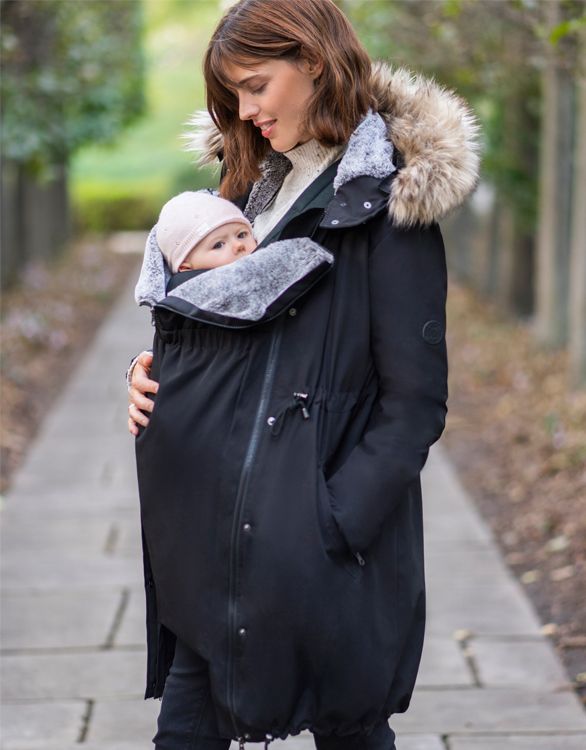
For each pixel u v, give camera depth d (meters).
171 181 42.78
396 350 3.17
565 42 8.66
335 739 3.51
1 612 6.72
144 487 3.39
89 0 16.12
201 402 3.25
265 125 3.31
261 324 3.22
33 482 9.84
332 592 3.18
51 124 15.82
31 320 16.38
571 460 9.35
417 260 3.18
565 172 14.05
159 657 3.61
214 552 3.24
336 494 3.17
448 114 3.23
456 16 10.51
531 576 7.34
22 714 5.38
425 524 8.51
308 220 3.27
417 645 3.47
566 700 5.45
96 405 13.08
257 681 3.22
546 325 14.49
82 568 7.54
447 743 5.02
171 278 3.42
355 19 13.23
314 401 3.21
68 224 32.19
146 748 5.03
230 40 3.21
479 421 11.91
